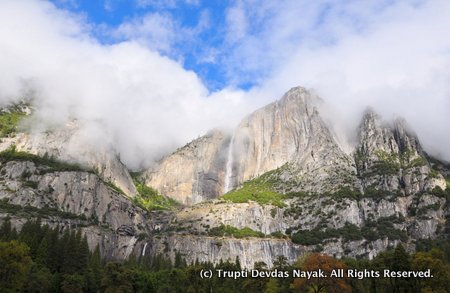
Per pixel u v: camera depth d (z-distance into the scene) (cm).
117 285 18562
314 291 16162
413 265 16512
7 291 15925
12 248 16650
